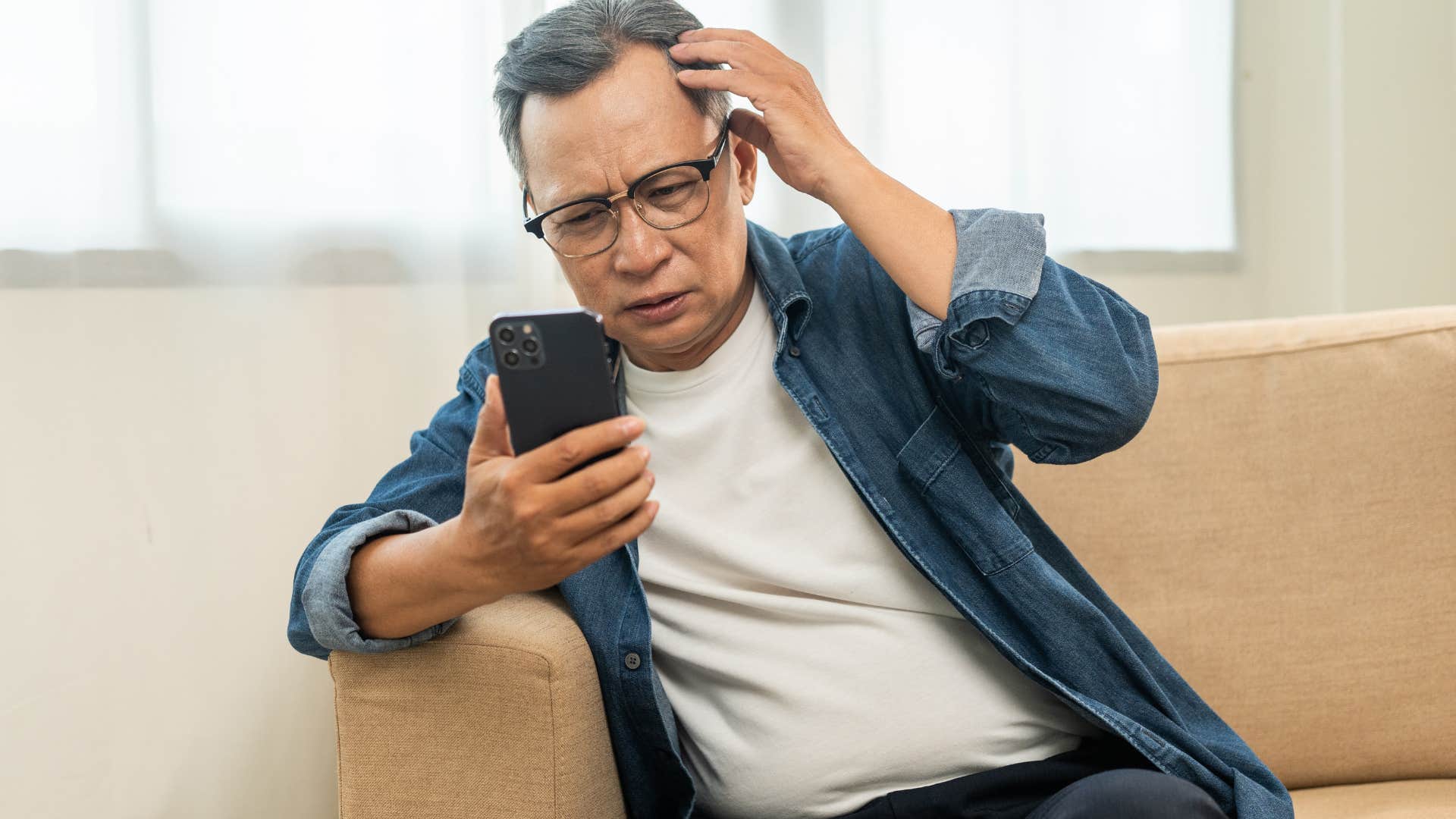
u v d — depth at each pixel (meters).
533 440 0.77
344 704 0.92
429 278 1.59
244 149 1.39
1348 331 1.35
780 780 0.99
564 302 1.71
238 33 1.38
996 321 0.92
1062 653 0.99
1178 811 0.80
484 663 0.88
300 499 1.45
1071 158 2.01
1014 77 1.94
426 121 1.58
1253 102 2.12
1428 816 1.13
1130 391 0.93
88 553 1.23
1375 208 2.17
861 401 1.04
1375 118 2.15
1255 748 1.27
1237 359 1.35
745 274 1.08
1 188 1.16
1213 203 2.10
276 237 1.42
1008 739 1.00
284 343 1.43
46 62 1.20
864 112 1.89
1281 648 1.28
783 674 1.01
